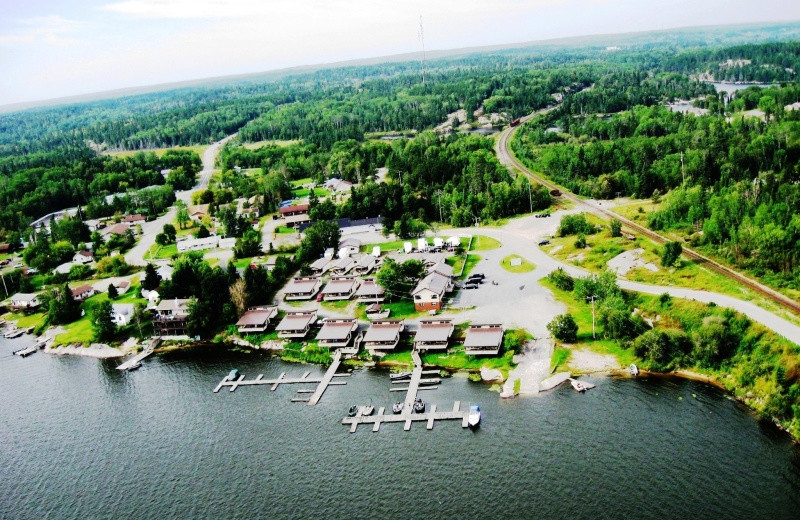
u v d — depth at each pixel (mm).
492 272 153250
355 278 155625
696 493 78000
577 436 91375
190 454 97875
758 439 87188
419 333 123062
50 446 104688
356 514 80875
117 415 112938
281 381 118625
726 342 104562
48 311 168375
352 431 99312
